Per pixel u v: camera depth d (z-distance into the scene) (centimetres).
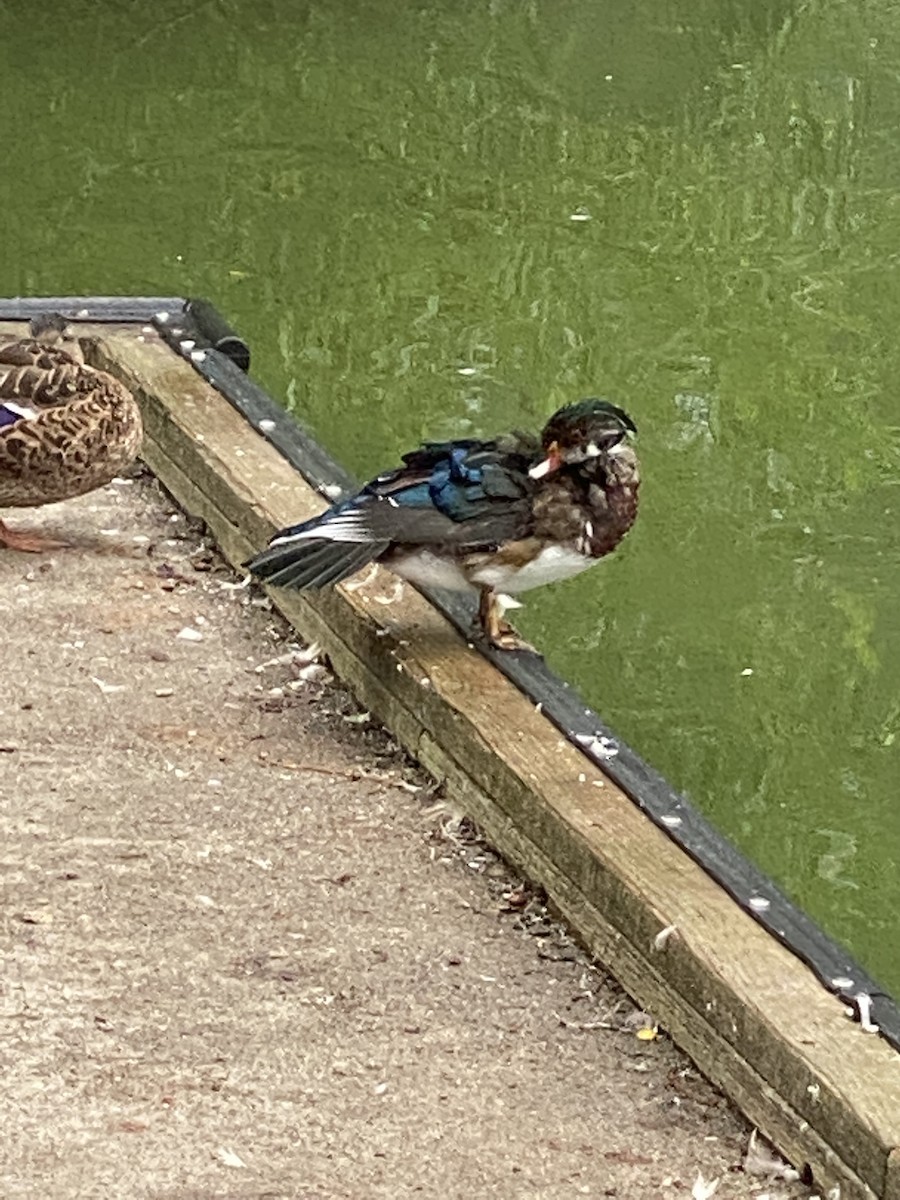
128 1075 225
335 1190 213
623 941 238
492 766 258
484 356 514
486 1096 226
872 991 223
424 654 276
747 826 342
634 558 410
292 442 325
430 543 271
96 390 315
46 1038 229
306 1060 229
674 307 545
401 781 272
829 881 330
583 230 605
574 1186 215
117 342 356
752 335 527
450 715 266
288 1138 219
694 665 378
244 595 310
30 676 288
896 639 388
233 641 299
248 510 309
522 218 611
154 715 281
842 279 569
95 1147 216
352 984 239
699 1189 215
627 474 270
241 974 239
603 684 372
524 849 254
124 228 604
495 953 245
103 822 261
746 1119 223
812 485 446
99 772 270
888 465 455
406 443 467
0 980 236
